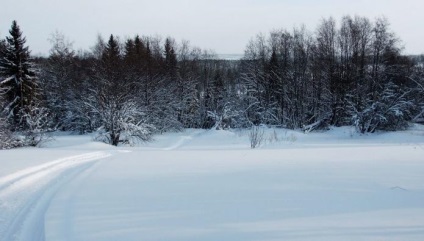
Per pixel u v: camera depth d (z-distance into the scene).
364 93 41.09
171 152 16.19
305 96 46.12
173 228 5.57
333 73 44.03
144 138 31.02
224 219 5.95
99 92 31.08
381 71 41.69
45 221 5.98
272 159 12.82
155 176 9.81
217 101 52.28
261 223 5.71
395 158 12.51
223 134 36.53
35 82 38.53
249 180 8.98
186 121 50.59
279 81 47.50
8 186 8.41
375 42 42.41
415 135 34.19
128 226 5.70
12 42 36.38
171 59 55.91
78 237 5.25
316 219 5.84
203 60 68.00
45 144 28.50
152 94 40.91
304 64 47.03
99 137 29.52
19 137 27.58
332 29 46.50
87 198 7.48
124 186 8.59
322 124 42.94
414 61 45.78
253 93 48.06
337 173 9.66
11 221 6.24
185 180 9.17
